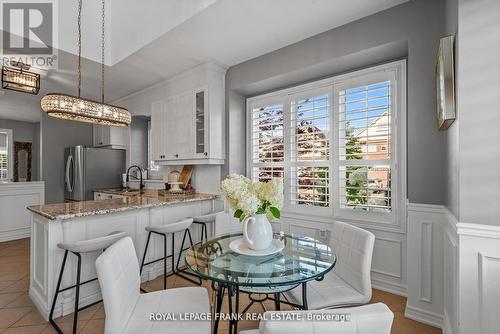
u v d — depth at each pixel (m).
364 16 2.21
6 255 3.30
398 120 2.32
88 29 2.90
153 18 2.58
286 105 3.08
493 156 1.31
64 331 1.82
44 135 4.91
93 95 4.38
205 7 2.08
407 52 2.22
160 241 2.77
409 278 1.99
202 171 3.59
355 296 1.49
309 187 2.87
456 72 1.44
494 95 1.31
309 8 2.09
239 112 3.42
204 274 1.25
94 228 2.19
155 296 1.49
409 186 2.00
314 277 1.23
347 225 1.79
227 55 2.93
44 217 2.00
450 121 1.50
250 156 3.42
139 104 4.20
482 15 1.34
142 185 4.30
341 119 2.64
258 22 2.29
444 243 1.80
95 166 4.45
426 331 1.82
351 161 2.58
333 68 2.60
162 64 3.15
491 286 1.29
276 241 1.71
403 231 2.28
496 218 1.30
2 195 3.86
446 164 1.77
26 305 2.15
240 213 1.52
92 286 2.21
